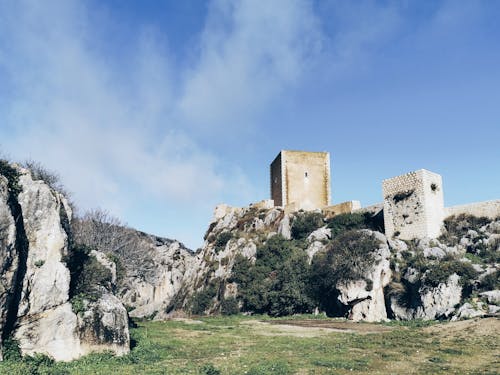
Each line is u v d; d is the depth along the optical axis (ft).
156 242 354.13
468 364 66.85
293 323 142.20
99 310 72.08
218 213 308.40
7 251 62.34
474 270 139.23
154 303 288.51
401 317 147.23
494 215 170.09
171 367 65.10
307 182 270.67
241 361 71.05
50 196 74.23
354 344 87.81
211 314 214.07
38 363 61.93
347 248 170.19
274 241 223.71
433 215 176.14
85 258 87.81
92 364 64.54
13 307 64.85
